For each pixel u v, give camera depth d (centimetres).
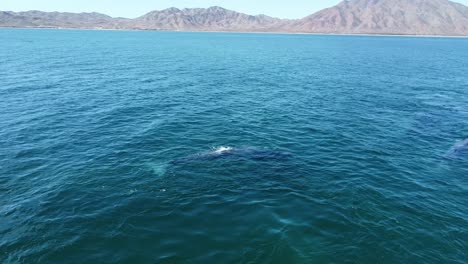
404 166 2045
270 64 7244
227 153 2098
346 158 2147
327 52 10731
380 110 3434
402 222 1423
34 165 1934
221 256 1183
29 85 4209
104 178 1778
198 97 3828
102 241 1262
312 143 2416
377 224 1402
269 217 1430
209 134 2545
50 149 2180
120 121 2817
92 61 6912
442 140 2553
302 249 1224
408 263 1170
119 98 3662
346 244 1262
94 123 2747
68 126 2655
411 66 7262
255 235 1304
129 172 1855
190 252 1205
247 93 4138
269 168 1927
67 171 1859
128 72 5556
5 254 1182
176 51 10131
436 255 1218
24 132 2489
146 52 9488
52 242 1252
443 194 1698
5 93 3725
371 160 2125
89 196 1593
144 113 3086
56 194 1606
